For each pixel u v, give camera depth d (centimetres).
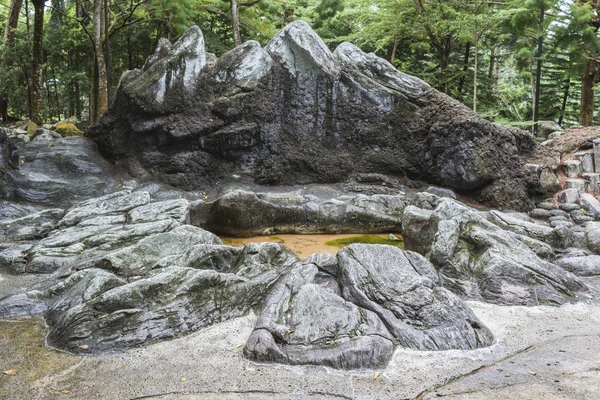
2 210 792
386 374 364
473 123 924
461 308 452
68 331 413
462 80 1841
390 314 446
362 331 409
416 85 1029
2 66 2139
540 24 1371
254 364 378
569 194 928
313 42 1006
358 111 1008
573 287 553
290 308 449
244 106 955
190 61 982
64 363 377
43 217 768
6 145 880
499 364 380
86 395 329
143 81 956
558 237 682
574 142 1066
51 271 595
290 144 988
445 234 596
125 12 1797
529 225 702
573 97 2380
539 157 1024
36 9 1680
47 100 2688
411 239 672
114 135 991
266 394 333
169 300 452
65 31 2189
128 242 648
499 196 910
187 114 949
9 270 596
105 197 829
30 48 2131
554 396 327
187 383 346
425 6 1588
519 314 492
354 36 1745
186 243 621
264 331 401
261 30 1978
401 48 2211
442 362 385
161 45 1034
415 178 999
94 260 579
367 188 952
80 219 747
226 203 804
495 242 587
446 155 948
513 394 330
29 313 481
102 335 410
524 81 2459
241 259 573
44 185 875
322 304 440
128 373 361
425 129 988
